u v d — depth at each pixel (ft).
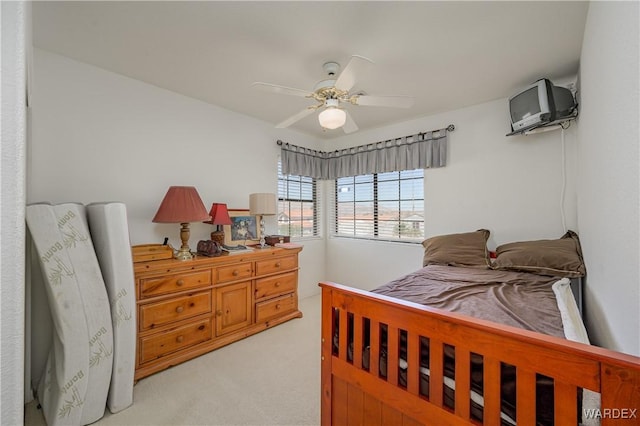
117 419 5.27
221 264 8.00
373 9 5.07
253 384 6.29
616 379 2.30
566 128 8.01
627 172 3.10
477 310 4.79
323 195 14.01
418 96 8.89
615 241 3.71
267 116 10.73
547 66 7.07
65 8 5.02
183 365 7.02
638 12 2.60
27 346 5.83
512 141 8.98
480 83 8.00
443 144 10.23
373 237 12.59
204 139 9.36
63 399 4.91
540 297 5.50
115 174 7.50
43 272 4.95
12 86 1.52
